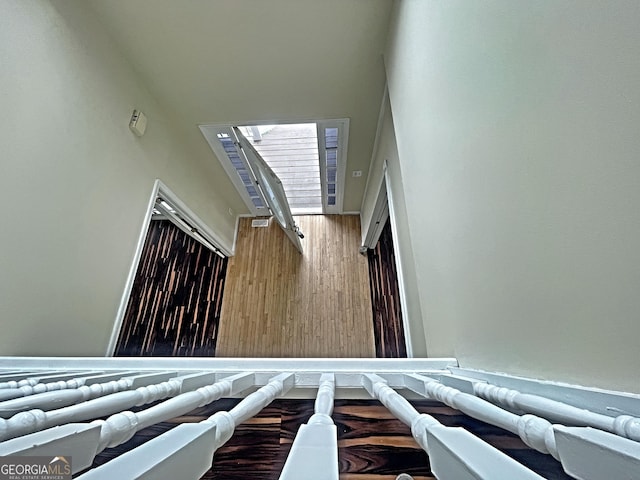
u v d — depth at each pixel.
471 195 0.86
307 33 2.03
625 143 0.40
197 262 4.00
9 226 1.29
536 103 0.57
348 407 1.02
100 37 1.91
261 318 3.83
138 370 1.11
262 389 0.67
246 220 4.70
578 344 0.48
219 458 0.98
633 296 0.39
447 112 1.04
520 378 0.60
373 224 3.63
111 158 1.97
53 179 1.52
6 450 0.27
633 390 0.38
